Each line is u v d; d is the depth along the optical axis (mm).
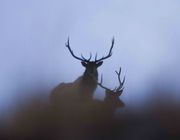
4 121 30094
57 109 32188
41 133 27516
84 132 27297
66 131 27812
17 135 27172
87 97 32406
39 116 30984
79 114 31391
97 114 31203
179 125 24109
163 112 26000
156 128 23938
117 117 28188
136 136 24078
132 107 28234
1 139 26500
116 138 25375
